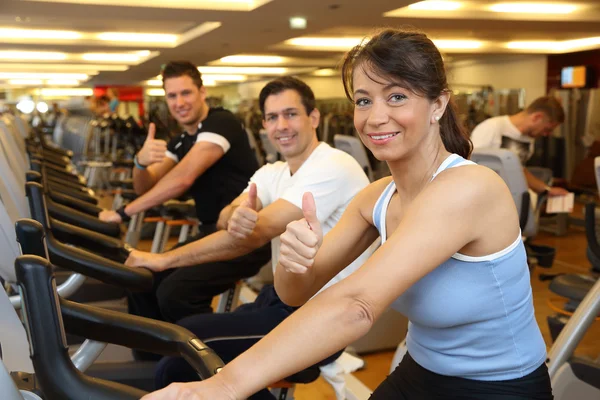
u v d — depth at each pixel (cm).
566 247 614
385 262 105
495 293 121
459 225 112
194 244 224
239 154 314
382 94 117
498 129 418
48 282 99
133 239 478
